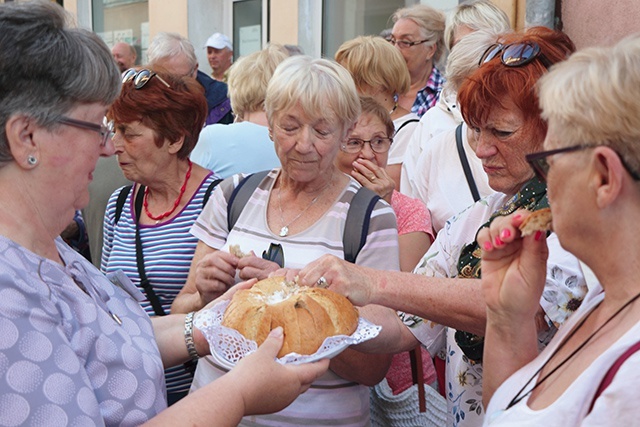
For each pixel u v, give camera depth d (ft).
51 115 4.73
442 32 15.08
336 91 7.49
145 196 9.87
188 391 9.08
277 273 7.00
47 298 4.66
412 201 9.37
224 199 8.39
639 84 3.80
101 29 32.83
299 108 7.45
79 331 4.85
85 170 4.99
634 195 3.94
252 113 12.11
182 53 17.31
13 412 4.23
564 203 4.08
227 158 11.35
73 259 5.54
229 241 8.02
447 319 6.39
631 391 3.64
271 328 5.92
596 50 4.07
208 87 19.60
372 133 9.45
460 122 11.66
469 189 10.09
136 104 9.25
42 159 4.79
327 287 6.47
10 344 4.32
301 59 7.77
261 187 8.25
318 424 7.32
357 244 7.47
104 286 5.67
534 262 4.97
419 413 8.95
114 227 9.98
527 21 16.24
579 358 4.27
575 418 3.92
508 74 6.31
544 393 4.36
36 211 4.89
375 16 22.54
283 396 5.43
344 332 6.01
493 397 4.99
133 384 4.99
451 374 7.11
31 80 4.64
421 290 6.42
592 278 5.70
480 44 10.08
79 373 4.56
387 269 7.45
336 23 23.75
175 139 9.46
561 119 4.04
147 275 9.36
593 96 3.87
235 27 27.53
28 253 4.79
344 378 7.43
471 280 6.43
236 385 5.13
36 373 4.36
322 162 7.59
